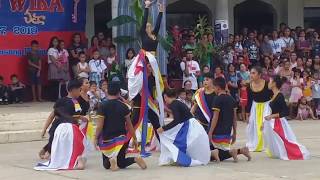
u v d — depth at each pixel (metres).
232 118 12.47
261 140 13.66
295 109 20.72
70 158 12.02
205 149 12.18
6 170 12.10
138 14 18.28
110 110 11.70
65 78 20.11
